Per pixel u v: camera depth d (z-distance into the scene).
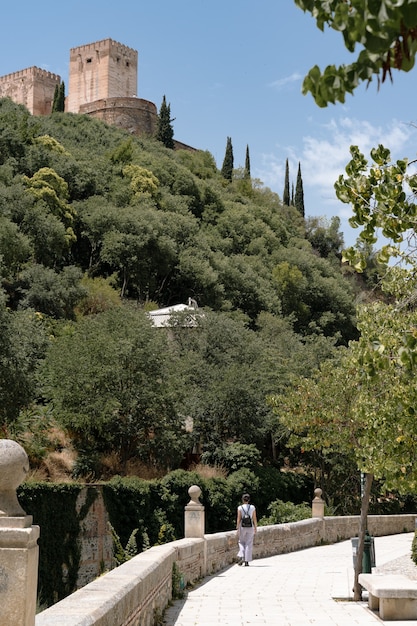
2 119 94.81
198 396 42.03
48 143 91.50
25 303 55.78
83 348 34.84
